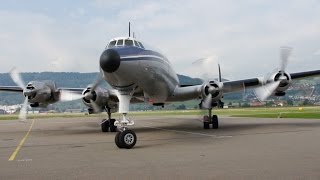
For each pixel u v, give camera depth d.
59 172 8.64
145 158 10.68
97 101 20.11
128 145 13.15
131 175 8.14
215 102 20.38
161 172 8.42
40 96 20.08
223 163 9.44
